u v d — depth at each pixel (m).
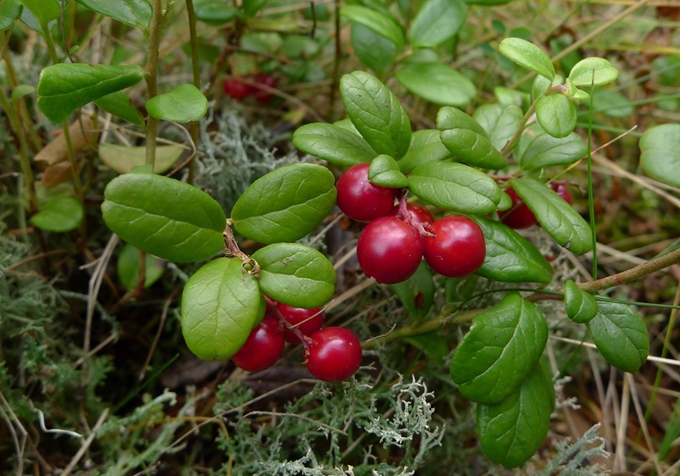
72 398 0.13
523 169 0.12
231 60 0.18
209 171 0.15
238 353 0.10
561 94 0.10
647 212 0.18
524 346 0.10
